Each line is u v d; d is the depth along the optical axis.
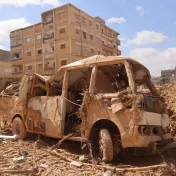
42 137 8.70
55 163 5.96
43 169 5.48
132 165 5.73
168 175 5.04
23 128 8.70
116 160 6.09
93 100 6.23
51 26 48.75
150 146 5.91
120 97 5.70
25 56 53.59
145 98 5.98
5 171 5.24
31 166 5.71
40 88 8.60
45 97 7.78
